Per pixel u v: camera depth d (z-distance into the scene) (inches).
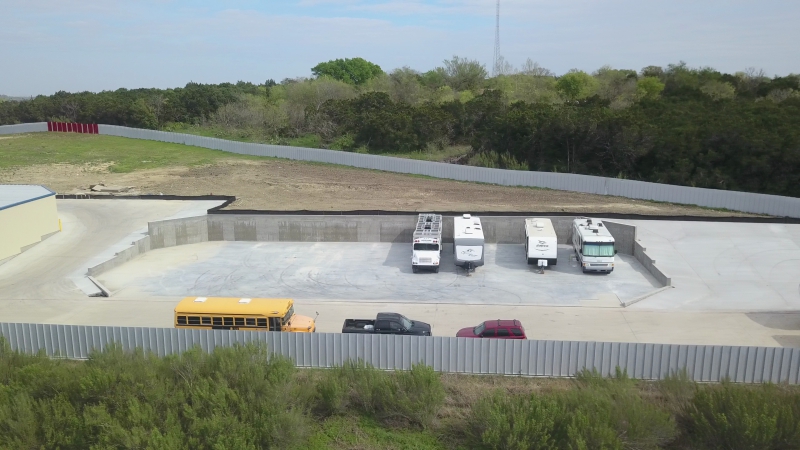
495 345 925.8
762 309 1269.7
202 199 2199.8
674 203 2086.6
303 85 4884.4
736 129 2324.1
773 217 1865.2
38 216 1782.7
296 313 1291.8
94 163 3014.3
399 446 791.7
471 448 781.3
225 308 1079.6
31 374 869.2
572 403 784.9
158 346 994.1
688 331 1160.8
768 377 882.1
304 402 834.8
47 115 4584.2
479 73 5251.0
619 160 2581.2
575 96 4254.4
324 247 1819.6
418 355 943.7
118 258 1651.1
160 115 4650.6
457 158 2962.6
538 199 2161.7
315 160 2965.1
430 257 1550.2
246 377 825.5
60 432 767.1
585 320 1230.3
